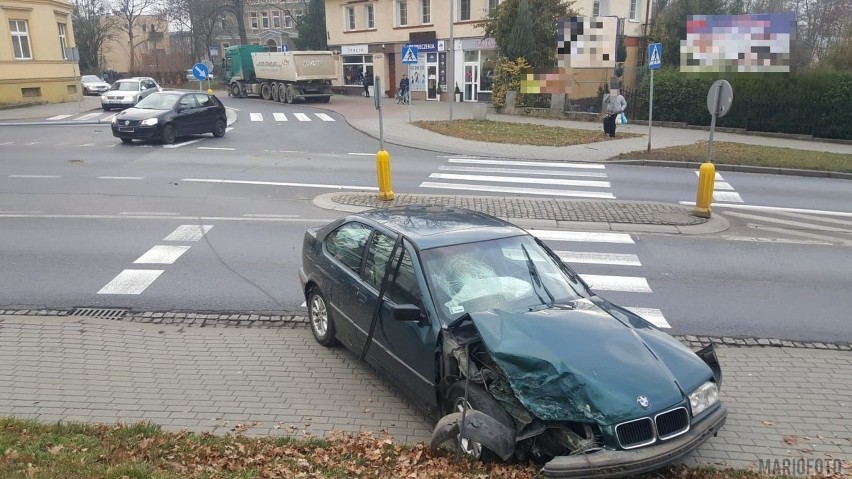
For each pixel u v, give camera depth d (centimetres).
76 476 413
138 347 710
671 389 434
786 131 2552
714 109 1269
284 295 869
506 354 443
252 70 4566
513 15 3291
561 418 419
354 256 638
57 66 3897
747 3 4172
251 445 489
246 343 722
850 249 1117
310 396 601
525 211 1314
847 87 2408
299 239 1121
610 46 3266
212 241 1108
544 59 3253
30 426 515
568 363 434
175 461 454
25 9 3675
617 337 472
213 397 598
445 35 4103
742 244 1135
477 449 460
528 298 537
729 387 627
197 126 2386
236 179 1662
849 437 538
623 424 412
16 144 2256
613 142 2322
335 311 660
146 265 983
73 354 689
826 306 852
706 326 781
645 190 1596
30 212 1298
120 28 7375
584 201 1420
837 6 3650
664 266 1005
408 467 450
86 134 2527
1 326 760
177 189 1530
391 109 3588
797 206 1461
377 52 4591
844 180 1806
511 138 2386
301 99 4094
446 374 497
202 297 859
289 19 7981
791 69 2592
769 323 792
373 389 615
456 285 536
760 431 545
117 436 499
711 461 496
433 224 611
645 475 447
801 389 625
